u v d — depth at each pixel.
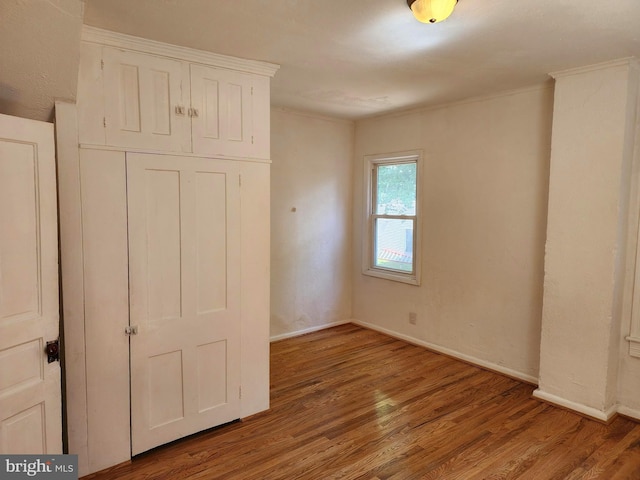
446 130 4.02
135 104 2.36
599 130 2.83
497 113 3.63
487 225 3.76
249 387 2.93
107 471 2.36
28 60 1.96
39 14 1.82
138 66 2.36
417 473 2.34
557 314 3.09
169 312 2.54
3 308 1.80
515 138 3.52
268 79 2.85
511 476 2.32
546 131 3.33
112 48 2.28
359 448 2.58
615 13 2.04
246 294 2.87
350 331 4.90
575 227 2.97
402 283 4.55
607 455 2.52
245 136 2.77
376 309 4.88
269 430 2.78
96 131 2.25
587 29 2.24
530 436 2.71
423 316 4.36
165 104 2.45
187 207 2.56
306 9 2.01
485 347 3.84
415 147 4.31
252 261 2.87
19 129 1.83
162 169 2.46
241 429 2.79
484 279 3.81
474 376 3.66
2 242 1.79
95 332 2.30
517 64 2.83
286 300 4.60
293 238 4.59
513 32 2.29
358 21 2.15
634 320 2.95
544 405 3.13
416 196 4.34
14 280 1.84
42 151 1.93
